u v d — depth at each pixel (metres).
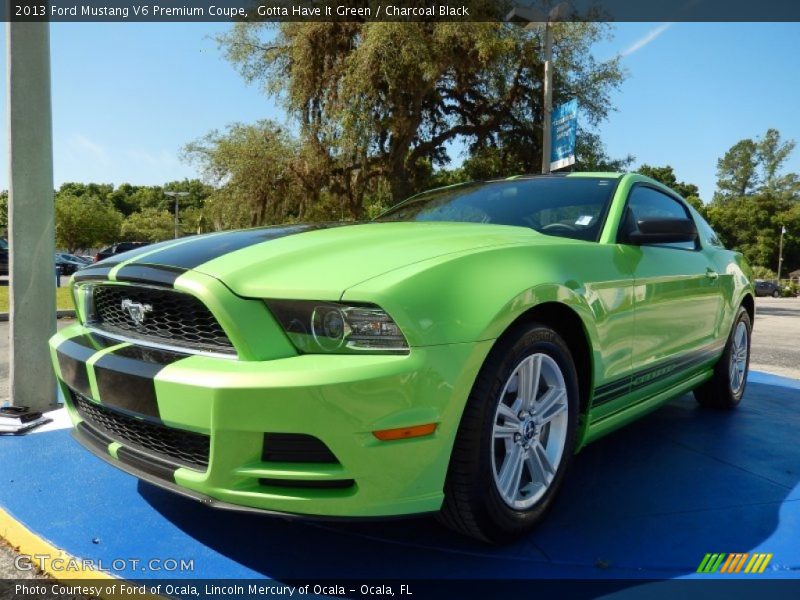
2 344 7.31
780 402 4.40
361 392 1.68
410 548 2.08
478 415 1.88
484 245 2.15
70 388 2.40
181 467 1.90
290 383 1.67
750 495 2.56
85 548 2.06
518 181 3.42
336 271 1.87
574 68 20.70
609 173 3.27
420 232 2.36
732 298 3.87
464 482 1.89
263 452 1.75
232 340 1.79
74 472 2.73
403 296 1.76
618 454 3.10
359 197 19.92
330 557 2.02
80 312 2.48
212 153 19.39
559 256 2.30
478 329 1.86
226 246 2.18
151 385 1.85
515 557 2.03
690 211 3.80
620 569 1.96
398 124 17.41
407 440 1.75
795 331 11.75
